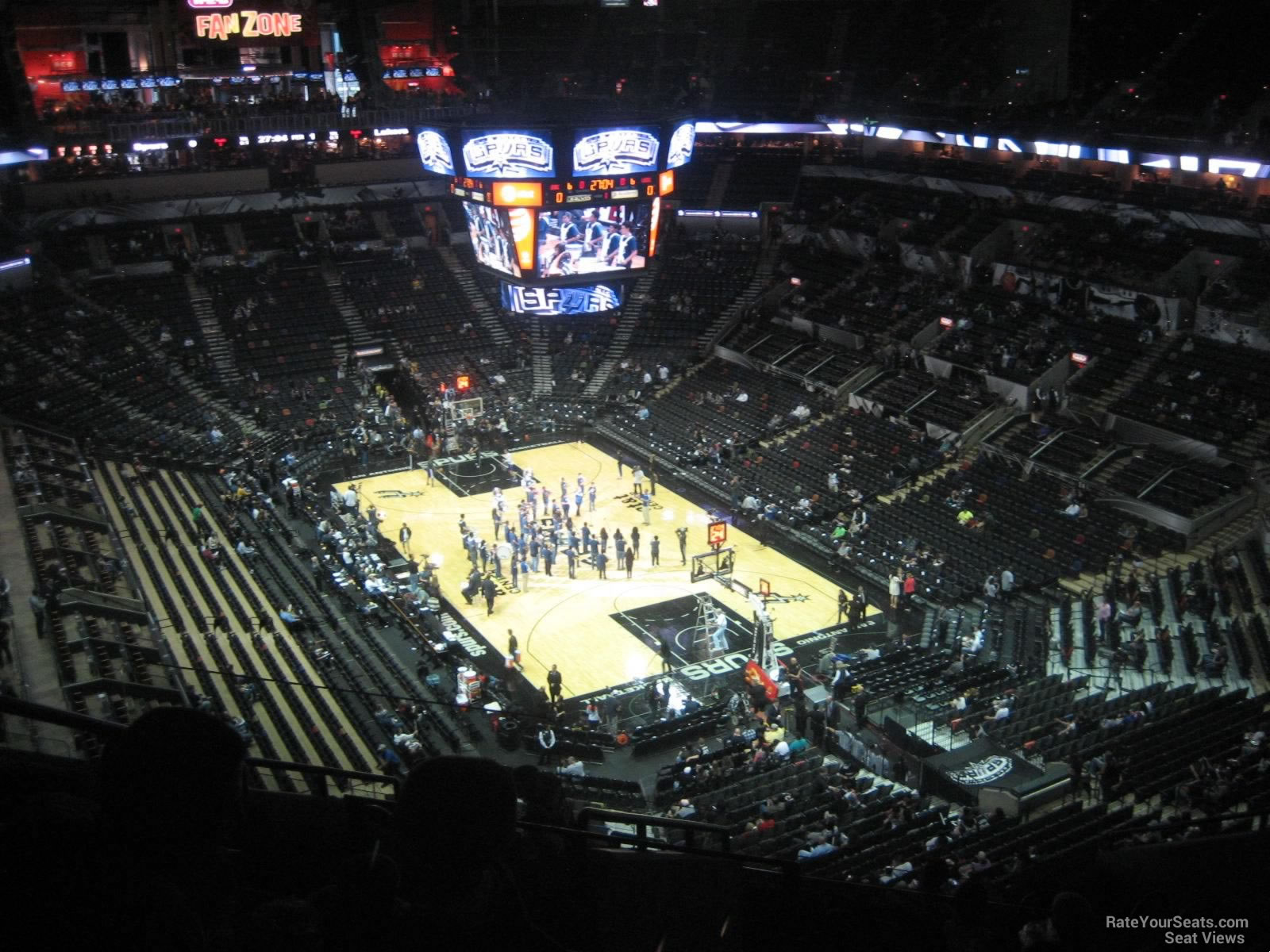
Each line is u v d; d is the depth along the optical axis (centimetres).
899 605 3969
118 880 340
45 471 3941
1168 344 4766
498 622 4028
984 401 4962
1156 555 3916
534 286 4403
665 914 616
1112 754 2684
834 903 893
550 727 3184
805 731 3238
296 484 4741
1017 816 2675
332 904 384
